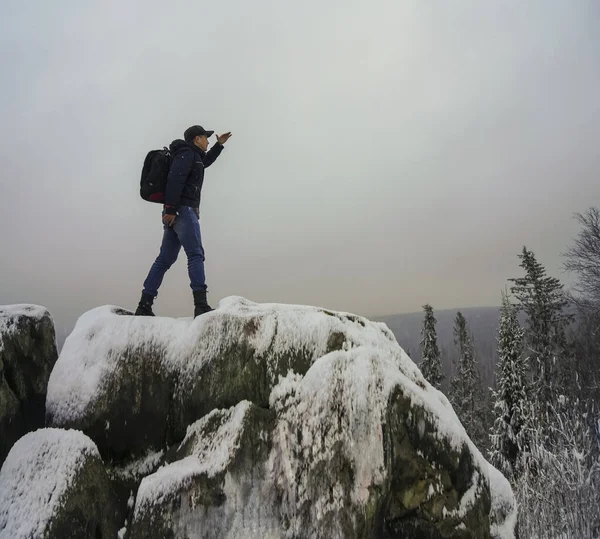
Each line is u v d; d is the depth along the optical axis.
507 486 5.11
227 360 4.27
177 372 4.30
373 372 3.91
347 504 3.44
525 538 10.38
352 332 4.58
